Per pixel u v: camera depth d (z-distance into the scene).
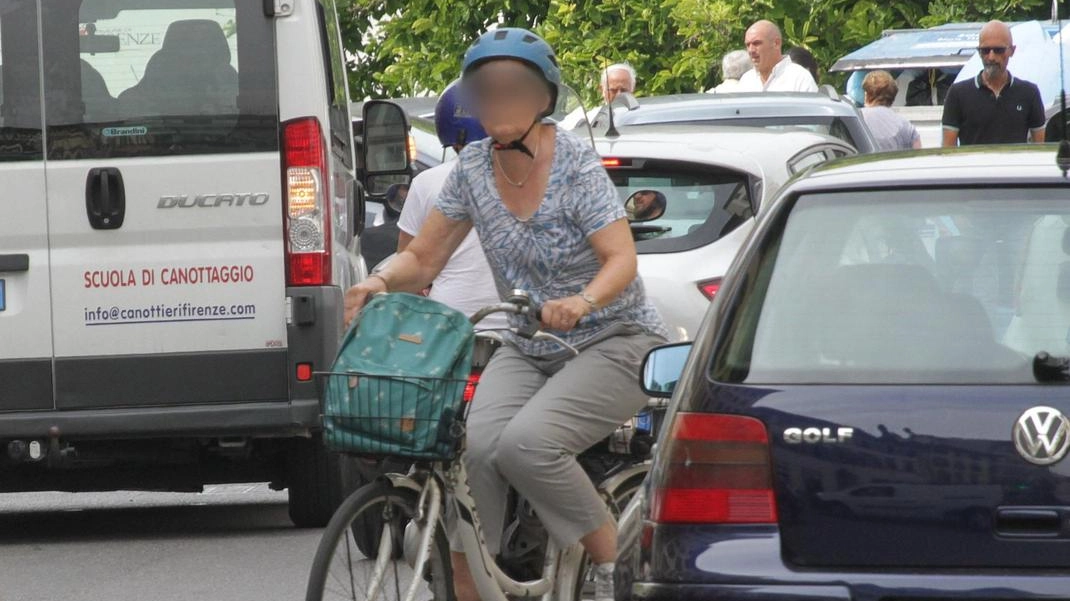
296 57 32.75
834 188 17.61
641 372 19.89
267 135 32.72
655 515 17.00
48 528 36.75
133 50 32.66
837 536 16.30
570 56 84.94
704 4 85.19
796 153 34.12
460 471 21.03
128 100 32.56
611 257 20.55
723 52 85.06
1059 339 16.38
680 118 47.84
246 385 32.66
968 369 16.39
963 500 16.09
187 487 35.53
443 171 28.17
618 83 62.16
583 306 20.05
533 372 21.52
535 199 20.80
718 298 17.72
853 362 16.64
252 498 42.03
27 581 30.31
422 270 21.70
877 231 17.22
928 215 17.19
